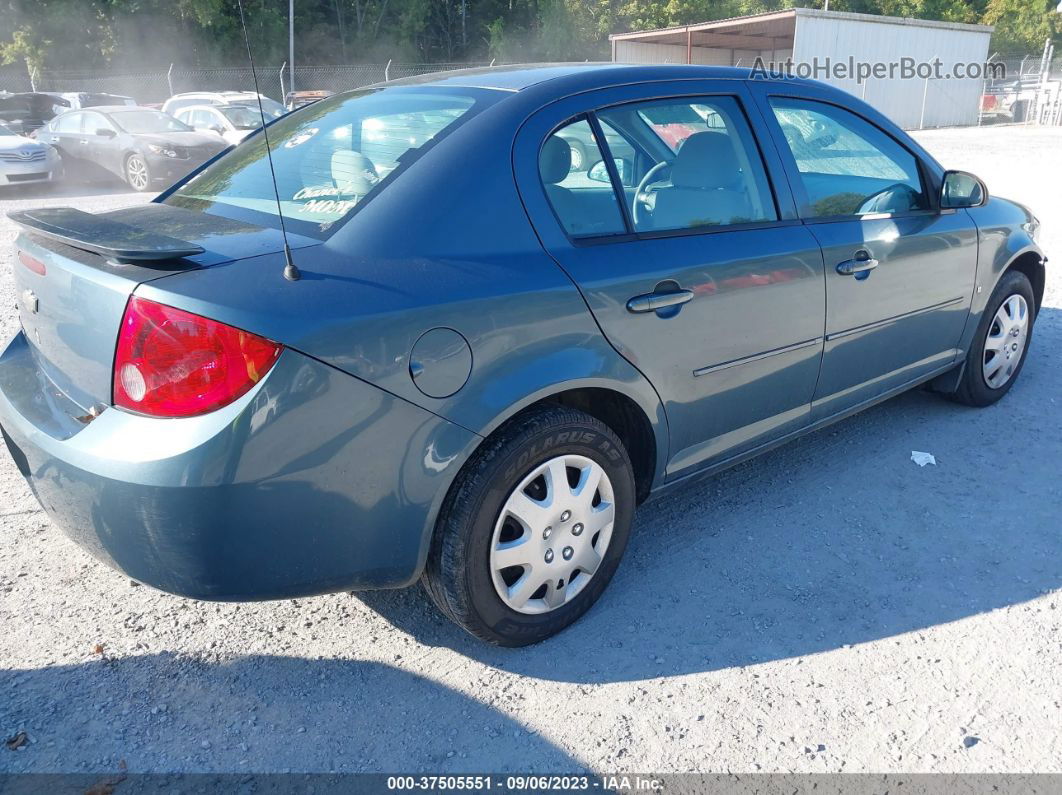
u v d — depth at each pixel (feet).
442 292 7.62
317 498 7.22
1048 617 9.45
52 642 8.96
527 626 8.80
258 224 8.27
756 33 99.30
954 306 13.25
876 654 8.89
